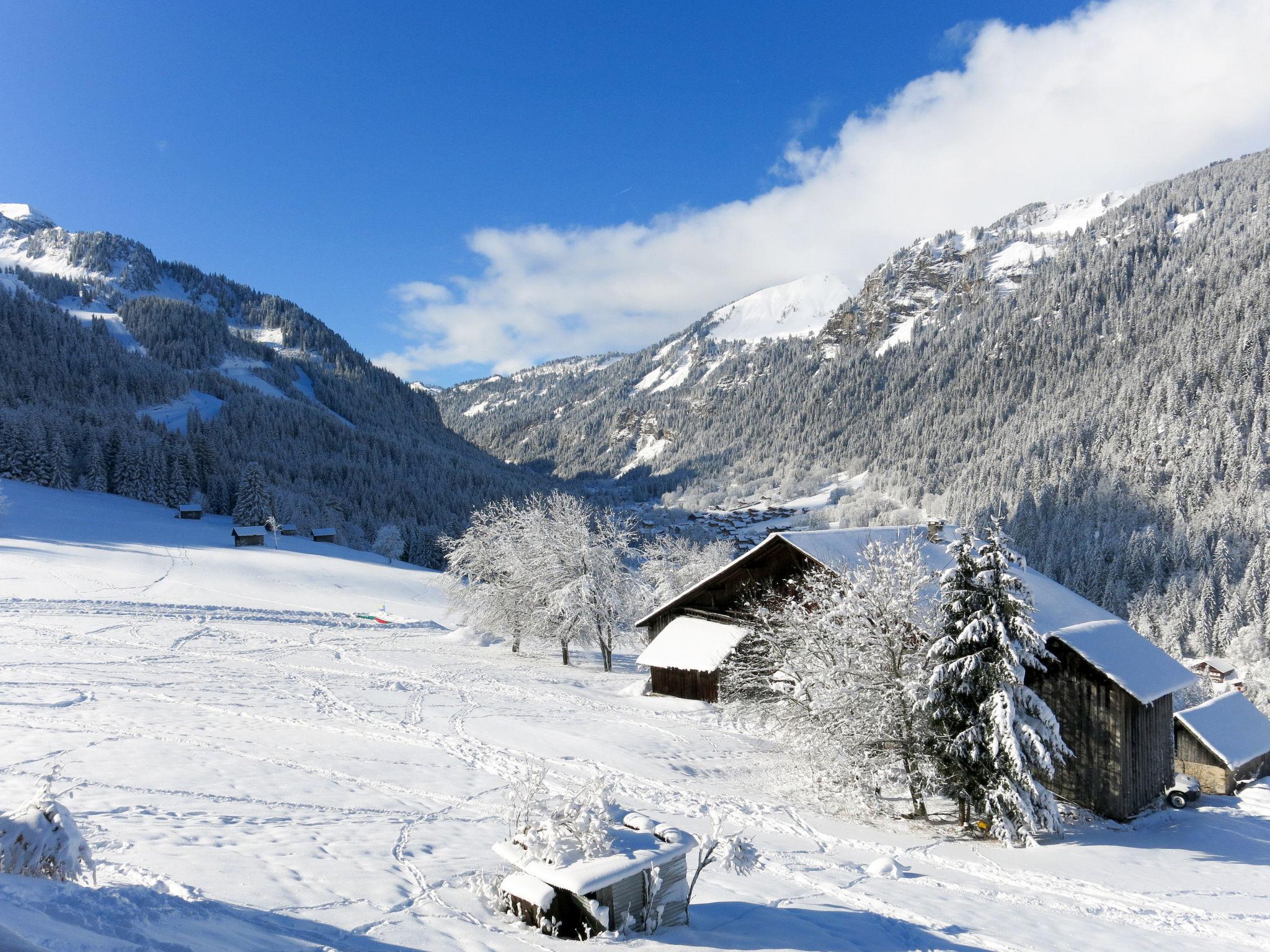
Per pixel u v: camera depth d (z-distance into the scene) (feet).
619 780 61.77
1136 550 420.77
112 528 275.39
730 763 73.46
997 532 57.93
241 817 40.27
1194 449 503.20
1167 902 46.44
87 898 21.68
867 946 32.42
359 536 426.51
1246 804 79.92
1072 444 607.37
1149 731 75.56
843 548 92.02
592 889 27.96
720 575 107.86
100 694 73.77
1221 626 353.51
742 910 35.42
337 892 29.76
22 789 40.93
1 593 152.56
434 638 157.58
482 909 30.30
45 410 446.60
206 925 22.62
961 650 59.00
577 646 146.92
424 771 57.67
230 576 214.07
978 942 35.29
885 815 62.49
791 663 70.28
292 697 82.48
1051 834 61.52
